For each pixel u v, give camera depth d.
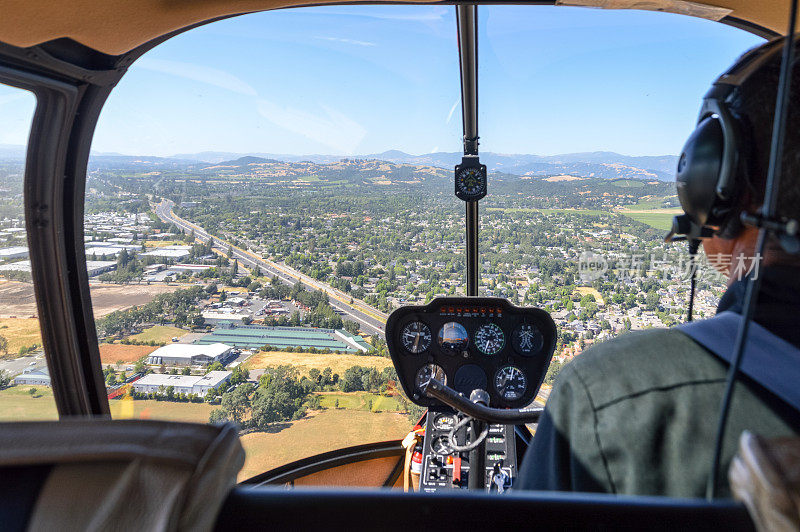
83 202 1.21
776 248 0.24
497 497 0.20
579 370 0.27
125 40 1.04
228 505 0.20
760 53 0.26
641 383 0.25
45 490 0.18
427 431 1.30
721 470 0.23
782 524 0.16
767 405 0.23
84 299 1.24
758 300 0.24
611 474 0.25
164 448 0.19
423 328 1.30
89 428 0.19
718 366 0.24
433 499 0.20
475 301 1.27
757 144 0.25
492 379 1.30
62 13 0.86
